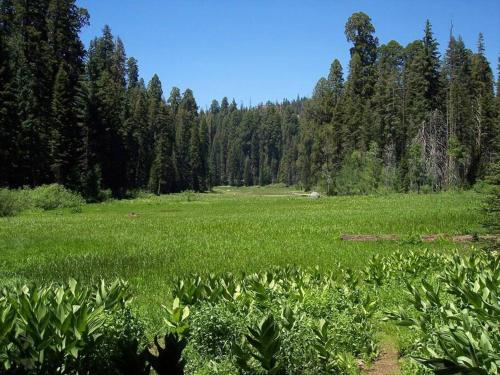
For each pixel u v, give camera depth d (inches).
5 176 1875.0
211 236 848.9
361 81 3159.5
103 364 204.1
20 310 205.3
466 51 3029.0
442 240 737.6
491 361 150.2
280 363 211.5
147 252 676.1
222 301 275.4
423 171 2265.0
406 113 2738.7
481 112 2459.4
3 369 179.3
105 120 2495.1
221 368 222.8
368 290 369.4
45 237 850.1
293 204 1850.4
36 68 2226.9
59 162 2096.5
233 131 6067.9
